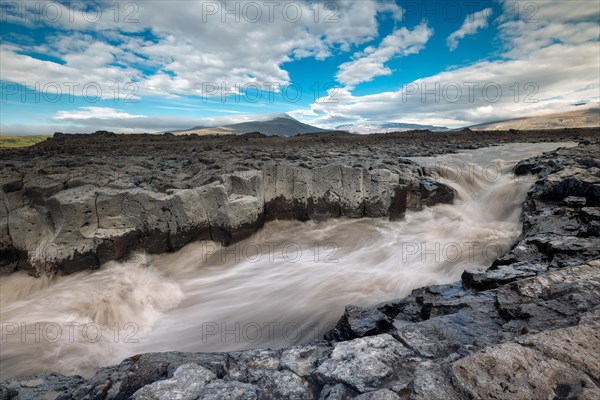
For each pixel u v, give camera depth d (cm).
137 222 1339
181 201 1373
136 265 1330
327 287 1225
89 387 493
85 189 1320
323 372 437
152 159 2302
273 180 1675
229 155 2255
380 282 1226
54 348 988
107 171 1620
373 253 1465
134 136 4688
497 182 1973
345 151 2666
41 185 1289
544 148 2952
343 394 398
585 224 961
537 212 1206
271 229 1655
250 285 1296
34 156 2330
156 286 1269
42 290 1210
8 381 587
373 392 376
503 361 383
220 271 1409
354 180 1658
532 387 351
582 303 507
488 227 1588
